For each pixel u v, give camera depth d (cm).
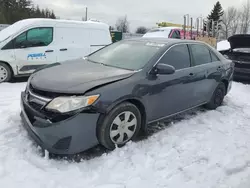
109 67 364
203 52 470
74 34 783
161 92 361
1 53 646
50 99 280
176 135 376
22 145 313
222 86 526
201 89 453
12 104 471
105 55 421
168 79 369
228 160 314
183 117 457
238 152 336
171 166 295
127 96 312
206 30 1753
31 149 306
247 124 445
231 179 276
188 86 413
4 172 260
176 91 389
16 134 339
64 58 765
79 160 297
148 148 332
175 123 424
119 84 308
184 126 413
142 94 332
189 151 330
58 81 301
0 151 295
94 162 294
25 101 315
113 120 306
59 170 273
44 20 717
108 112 298
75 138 280
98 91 288
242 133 402
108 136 305
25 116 303
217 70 489
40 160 288
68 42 771
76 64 383
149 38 450
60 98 276
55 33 738
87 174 271
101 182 260
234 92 690
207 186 262
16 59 669
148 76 343
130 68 355
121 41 461
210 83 476
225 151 337
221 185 265
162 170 287
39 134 280
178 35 1385
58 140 275
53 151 279
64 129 273
